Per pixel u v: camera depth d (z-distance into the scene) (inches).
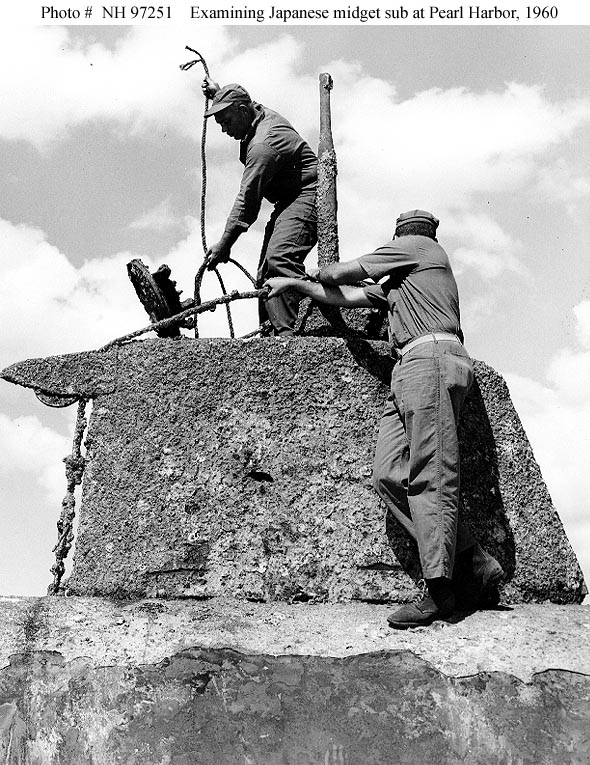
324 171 257.1
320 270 224.4
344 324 245.8
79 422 233.8
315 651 200.7
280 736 195.2
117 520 223.0
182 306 257.4
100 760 195.0
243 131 261.7
